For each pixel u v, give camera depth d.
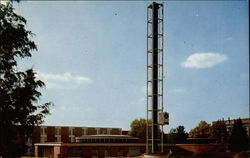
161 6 44.69
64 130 81.69
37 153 64.75
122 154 63.75
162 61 43.53
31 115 24.42
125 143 64.00
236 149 64.81
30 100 24.39
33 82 24.67
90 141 63.19
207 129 81.19
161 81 43.09
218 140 73.25
